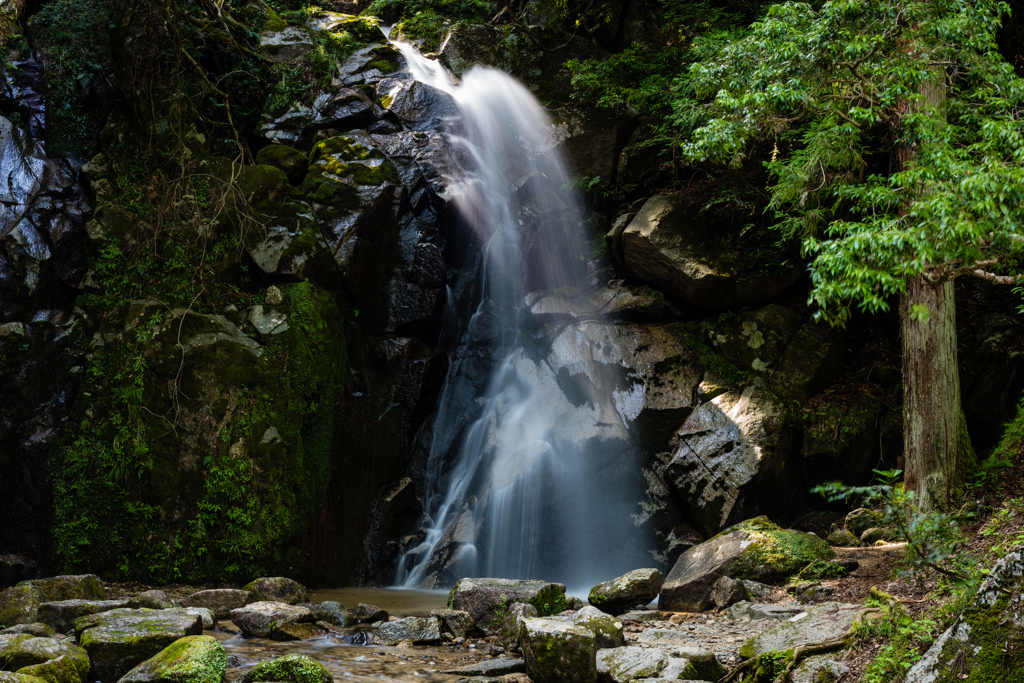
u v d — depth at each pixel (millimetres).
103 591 9008
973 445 12195
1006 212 6367
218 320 11766
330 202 13469
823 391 12711
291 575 11211
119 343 11531
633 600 8867
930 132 7781
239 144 13984
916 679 4984
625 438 12391
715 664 6223
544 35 17516
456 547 12211
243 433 11289
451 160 15164
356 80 15906
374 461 12852
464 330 14844
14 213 12086
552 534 12070
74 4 13812
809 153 9922
